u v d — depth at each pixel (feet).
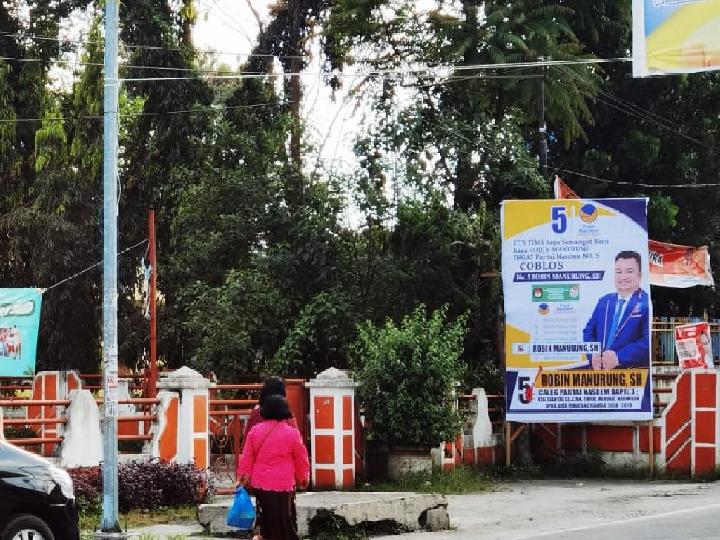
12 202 101.65
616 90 111.65
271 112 100.12
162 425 56.08
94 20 101.55
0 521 33.50
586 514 52.54
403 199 79.92
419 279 77.82
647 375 70.95
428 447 64.39
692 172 116.57
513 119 85.20
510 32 89.40
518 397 71.82
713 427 69.92
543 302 71.77
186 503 52.95
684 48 50.70
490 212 82.38
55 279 95.04
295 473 36.19
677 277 93.56
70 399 53.31
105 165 44.16
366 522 45.50
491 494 63.31
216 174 84.33
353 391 62.54
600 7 104.22
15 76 106.93
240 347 75.82
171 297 95.91
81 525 47.01
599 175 111.14
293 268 78.89
